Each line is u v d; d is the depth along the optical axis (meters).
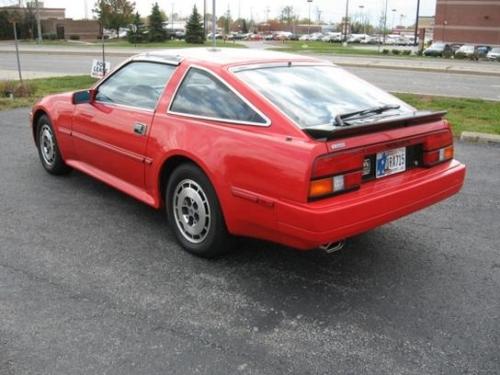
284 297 3.68
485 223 5.14
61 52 34.16
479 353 3.10
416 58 37.47
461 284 3.92
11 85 12.94
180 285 3.80
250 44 57.38
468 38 62.22
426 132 4.04
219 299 3.62
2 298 3.56
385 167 3.81
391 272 4.09
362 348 3.12
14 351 3.01
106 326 3.27
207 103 4.10
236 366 2.93
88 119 5.26
